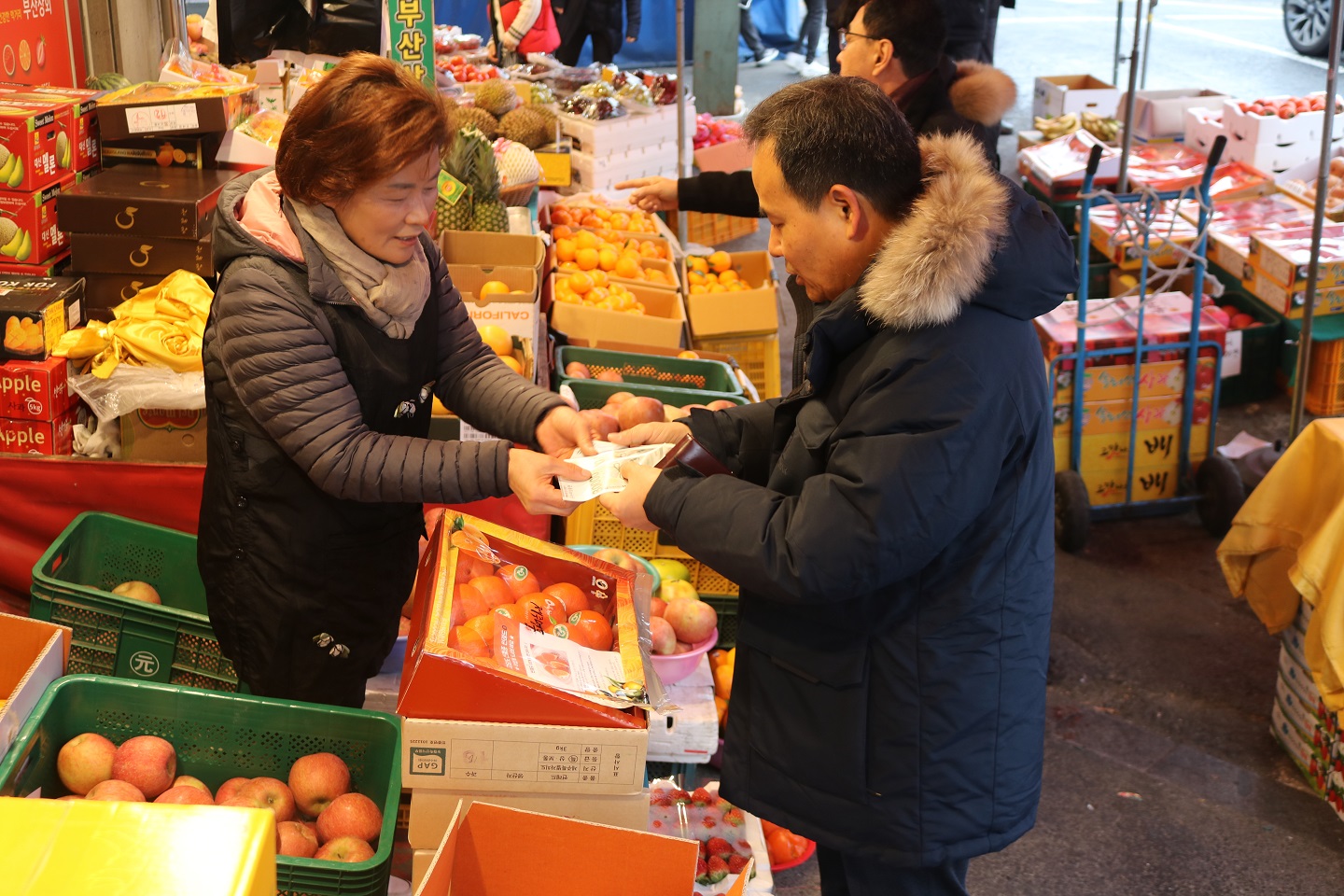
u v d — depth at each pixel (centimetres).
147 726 207
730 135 704
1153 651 392
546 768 175
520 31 736
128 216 295
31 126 292
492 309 359
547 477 188
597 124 606
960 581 178
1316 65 1183
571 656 181
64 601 249
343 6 415
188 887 106
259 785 202
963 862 201
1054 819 314
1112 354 447
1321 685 315
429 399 211
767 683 191
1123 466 463
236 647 214
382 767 210
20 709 191
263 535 202
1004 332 168
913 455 162
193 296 290
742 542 170
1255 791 328
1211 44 1286
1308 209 602
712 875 251
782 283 685
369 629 217
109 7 431
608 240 490
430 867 161
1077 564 443
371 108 171
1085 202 434
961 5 632
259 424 191
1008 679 184
